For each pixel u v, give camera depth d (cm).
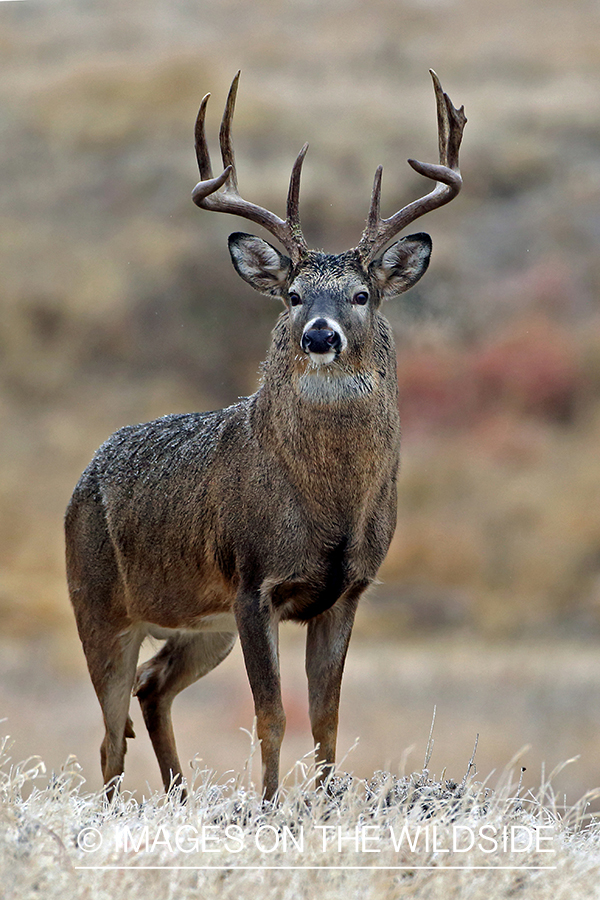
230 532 2444
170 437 2684
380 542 2461
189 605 2611
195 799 2138
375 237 2525
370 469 2403
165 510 2603
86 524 2777
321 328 2311
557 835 2091
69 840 1917
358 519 2403
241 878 1752
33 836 1894
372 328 2453
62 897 1686
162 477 2631
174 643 2786
